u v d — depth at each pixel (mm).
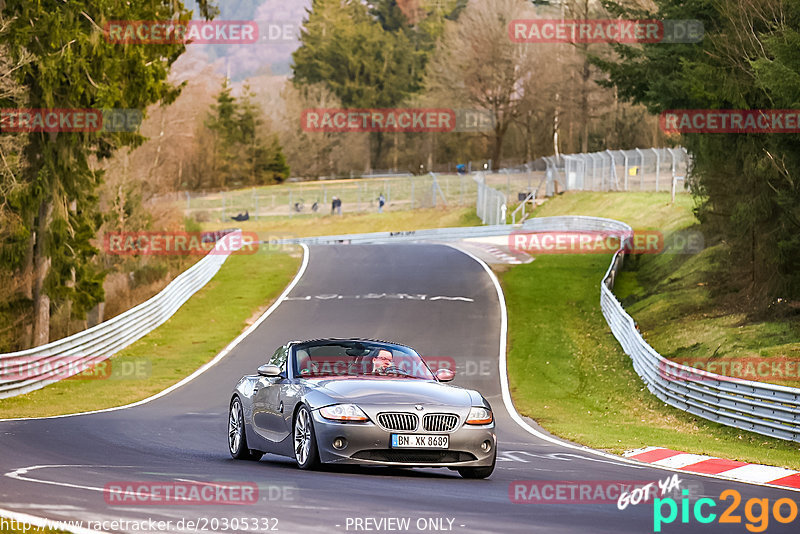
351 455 22812
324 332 78250
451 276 104812
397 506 18547
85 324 97062
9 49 71000
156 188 168250
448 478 23984
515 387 60406
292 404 24656
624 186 158125
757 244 66938
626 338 67875
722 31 70312
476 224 184375
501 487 22500
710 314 70375
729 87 65625
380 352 27062
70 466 24062
